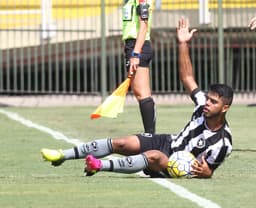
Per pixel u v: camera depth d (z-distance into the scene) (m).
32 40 49.81
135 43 28.16
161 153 22.75
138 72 28.22
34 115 41.88
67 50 49.94
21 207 19.36
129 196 20.66
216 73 50.38
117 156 26.75
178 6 51.41
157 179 22.92
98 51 50.09
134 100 49.38
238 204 19.72
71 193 21.03
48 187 21.88
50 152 22.73
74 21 50.28
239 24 50.94
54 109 45.03
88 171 22.08
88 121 39.16
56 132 34.81
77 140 32.28
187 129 22.80
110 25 50.41
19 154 28.48
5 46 50.31
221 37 46.91
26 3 50.47
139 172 24.02
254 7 50.88
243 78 51.16
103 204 19.70
